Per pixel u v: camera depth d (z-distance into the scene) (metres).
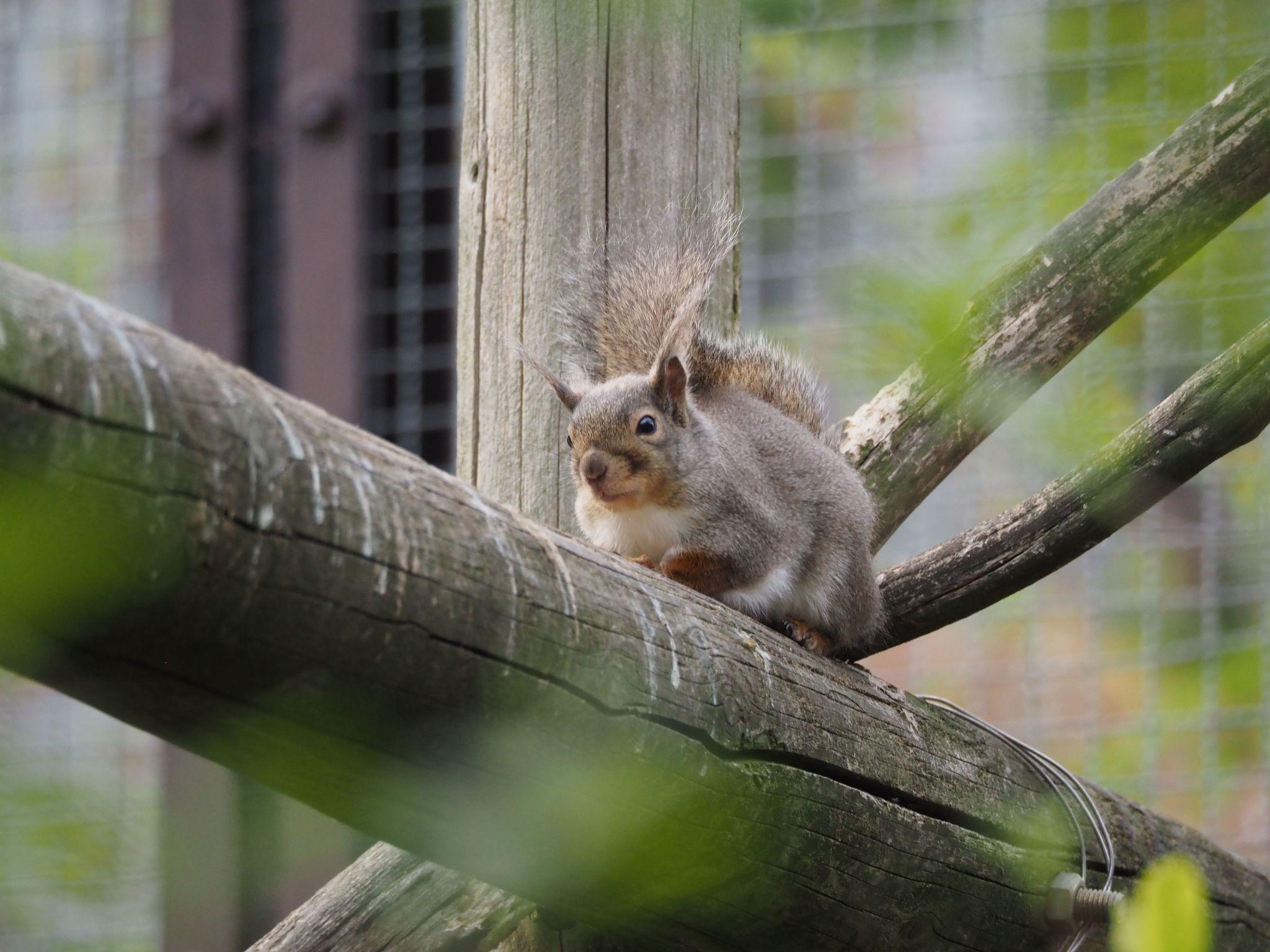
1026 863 6.98
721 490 8.15
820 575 8.13
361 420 11.80
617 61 7.87
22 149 13.52
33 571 2.76
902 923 6.45
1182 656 12.38
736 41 8.04
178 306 11.96
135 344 3.47
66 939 2.80
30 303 3.26
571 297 7.91
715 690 5.47
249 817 4.67
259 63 12.18
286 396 4.02
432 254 12.05
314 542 3.88
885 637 8.21
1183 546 12.34
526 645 4.61
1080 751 12.46
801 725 5.96
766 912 5.93
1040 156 4.11
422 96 12.11
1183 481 7.41
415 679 4.26
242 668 3.88
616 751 5.00
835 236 9.19
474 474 8.11
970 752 7.07
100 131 13.52
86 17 13.66
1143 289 7.83
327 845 4.66
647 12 7.67
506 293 7.98
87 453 3.27
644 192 7.83
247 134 12.07
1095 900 6.91
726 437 8.31
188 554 3.53
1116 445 7.46
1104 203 7.84
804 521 8.19
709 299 8.68
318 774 4.44
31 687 3.59
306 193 11.96
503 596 4.53
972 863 6.73
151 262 12.73
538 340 7.92
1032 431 4.17
